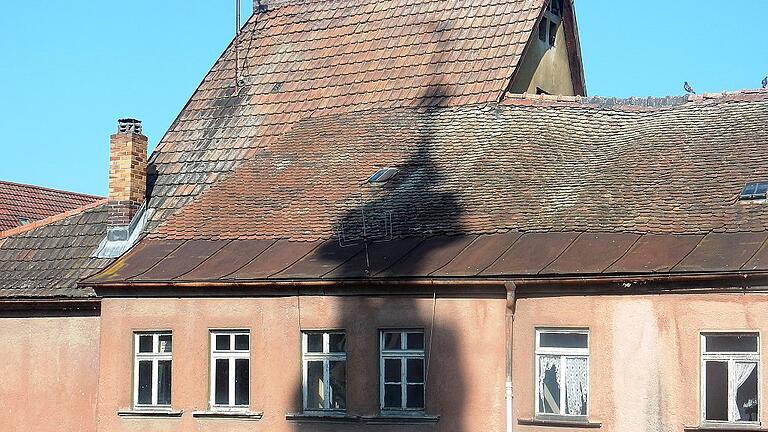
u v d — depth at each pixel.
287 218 26.52
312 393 24.45
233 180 28.80
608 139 27.17
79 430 26.89
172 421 25.36
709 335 21.17
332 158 28.64
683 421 21.14
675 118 27.31
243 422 24.75
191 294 25.38
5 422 27.75
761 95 27.16
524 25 31.00
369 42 32.47
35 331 27.62
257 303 24.84
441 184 26.22
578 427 21.97
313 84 31.84
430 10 32.59
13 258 28.67
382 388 23.84
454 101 29.70
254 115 31.45
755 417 20.73
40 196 45.19
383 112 30.14
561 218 23.70
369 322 23.88
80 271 27.59
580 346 22.31
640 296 21.66
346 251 24.69
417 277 23.12
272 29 34.22
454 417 23.05
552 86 32.97
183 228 27.27
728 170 24.03
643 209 23.34
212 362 25.27
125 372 25.88
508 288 22.45
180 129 31.62
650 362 21.48
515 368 22.66
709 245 21.52
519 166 26.25
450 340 23.19
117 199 28.36
